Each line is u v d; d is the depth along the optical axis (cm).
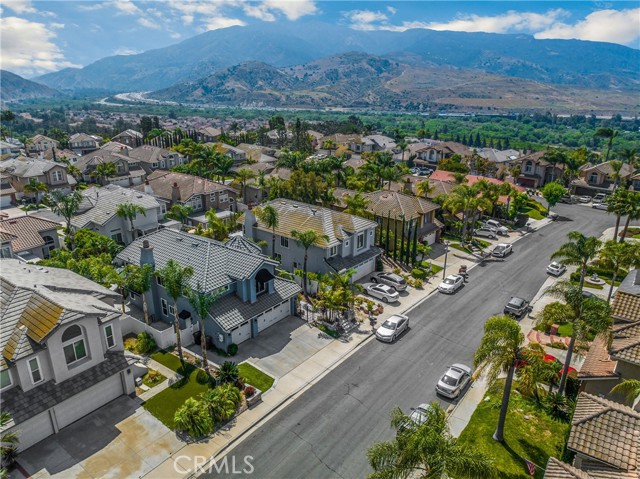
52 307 2555
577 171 9744
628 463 2011
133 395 2897
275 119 15875
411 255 5300
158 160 10119
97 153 9612
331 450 2528
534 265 5522
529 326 4006
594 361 2912
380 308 4175
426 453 1784
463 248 6019
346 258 4750
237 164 10562
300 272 4541
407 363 3388
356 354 3491
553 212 8106
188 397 2900
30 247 4869
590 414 2233
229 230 6131
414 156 12631
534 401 2941
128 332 3622
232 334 3444
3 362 2375
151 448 2494
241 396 2900
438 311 4256
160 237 4125
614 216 7862
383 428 2703
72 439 2528
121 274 3781
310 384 3109
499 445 2558
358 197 5616
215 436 2603
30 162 8438
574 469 1980
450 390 2956
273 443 2570
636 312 2962
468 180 8012
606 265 4028
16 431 2331
